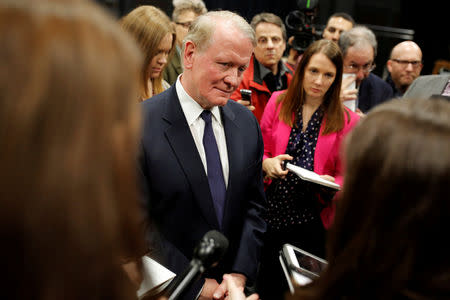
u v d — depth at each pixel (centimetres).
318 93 185
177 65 258
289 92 196
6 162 33
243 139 138
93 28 37
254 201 146
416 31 500
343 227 57
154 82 191
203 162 129
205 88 122
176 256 119
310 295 58
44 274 36
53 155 34
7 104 33
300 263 101
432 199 49
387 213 51
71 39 35
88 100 36
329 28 333
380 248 52
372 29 488
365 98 280
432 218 49
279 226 189
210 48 118
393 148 51
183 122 125
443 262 49
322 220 183
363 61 243
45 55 34
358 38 243
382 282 52
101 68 36
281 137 195
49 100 34
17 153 34
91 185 36
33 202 34
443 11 487
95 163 36
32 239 35
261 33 247
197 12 270
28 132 33
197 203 123
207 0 445
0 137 33
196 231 124
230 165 132
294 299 60
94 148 36
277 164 178
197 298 123
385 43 489
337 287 55
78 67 35
